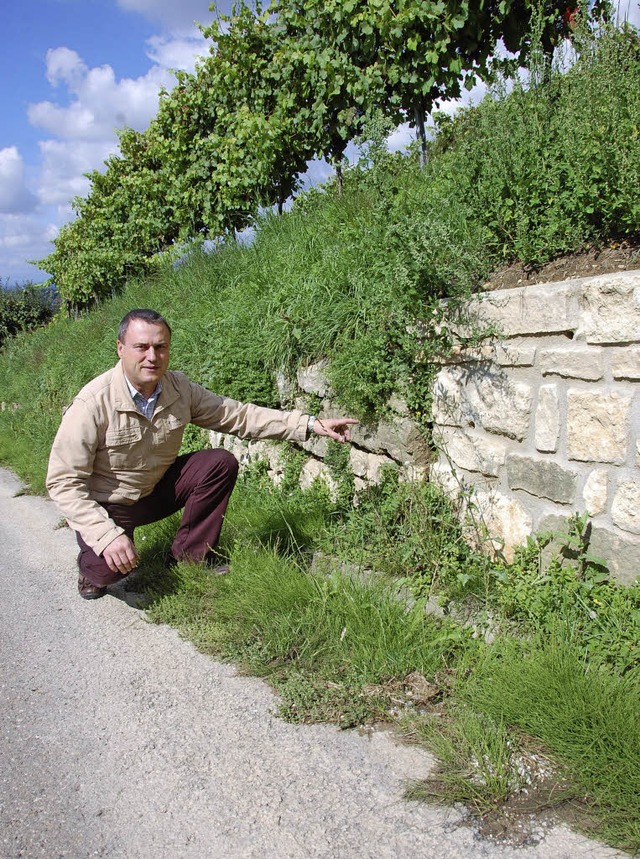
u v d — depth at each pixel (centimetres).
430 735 250
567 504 311
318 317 490
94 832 218
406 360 412
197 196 948
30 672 327
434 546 367
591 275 326
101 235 1316
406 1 573
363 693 279
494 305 342
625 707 233
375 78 616
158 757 253
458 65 579
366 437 439
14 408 1270
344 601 333
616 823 205
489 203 397
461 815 214
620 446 284
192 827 217
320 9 650
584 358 296
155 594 390
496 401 347
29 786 243
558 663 257
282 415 402
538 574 324
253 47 809
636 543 281
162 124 972
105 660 332
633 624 270
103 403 359
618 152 335
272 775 238
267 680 301
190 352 683
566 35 594
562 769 228
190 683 304
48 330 1573
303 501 481
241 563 384
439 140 634
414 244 380
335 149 748
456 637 297
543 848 200
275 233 714
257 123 760
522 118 420
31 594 433
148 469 381
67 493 351
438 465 398
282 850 205
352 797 225
